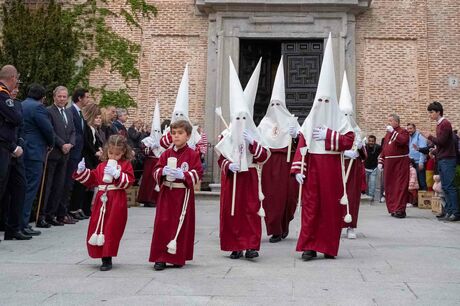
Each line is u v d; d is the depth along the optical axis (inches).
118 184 224.8
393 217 463.2
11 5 488.7
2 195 301.0
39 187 364.5
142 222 400.2
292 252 278.1
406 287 193.6
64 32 471.2
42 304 167.3
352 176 327.3
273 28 666.8
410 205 591.5
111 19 687.1
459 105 653.9
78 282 199.3
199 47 682.8
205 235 340.8
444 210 458.6
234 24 670.5
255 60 692.1
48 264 235.6
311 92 671.1
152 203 525.3
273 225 314.5
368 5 657.0
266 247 296.0
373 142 626.2
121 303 168.6
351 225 330.0
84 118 404.5
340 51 655.8
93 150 403.2
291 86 676.1
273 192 315.3
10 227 307.9
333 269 229.1
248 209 256.5
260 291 185.9
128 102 665.6
